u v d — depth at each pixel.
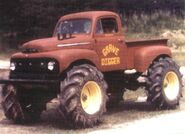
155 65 11.89
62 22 11.84
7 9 36.22
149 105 12.90
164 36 39.53
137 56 11.85
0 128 10.44
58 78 10.11
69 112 9.74
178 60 26.50
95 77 10.23
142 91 14.72
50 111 12.40
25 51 10.71
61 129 10.09
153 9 43.88
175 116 11.21
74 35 11.24
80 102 9.85
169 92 12.05
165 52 12.30
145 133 9.46
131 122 10.62
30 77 10.48
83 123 9.91
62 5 35.16
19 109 10.88
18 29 36.44
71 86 9.79
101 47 11.09
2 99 11.00
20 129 10.27
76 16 11.57
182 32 41.31
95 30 11.12
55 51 10.34
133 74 12.19
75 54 10.28
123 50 11.59
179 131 9.59
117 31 11.59
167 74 11.94
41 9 35.25
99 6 35.12
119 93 12.66
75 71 9.98
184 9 45.84
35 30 35.84
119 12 40.94
